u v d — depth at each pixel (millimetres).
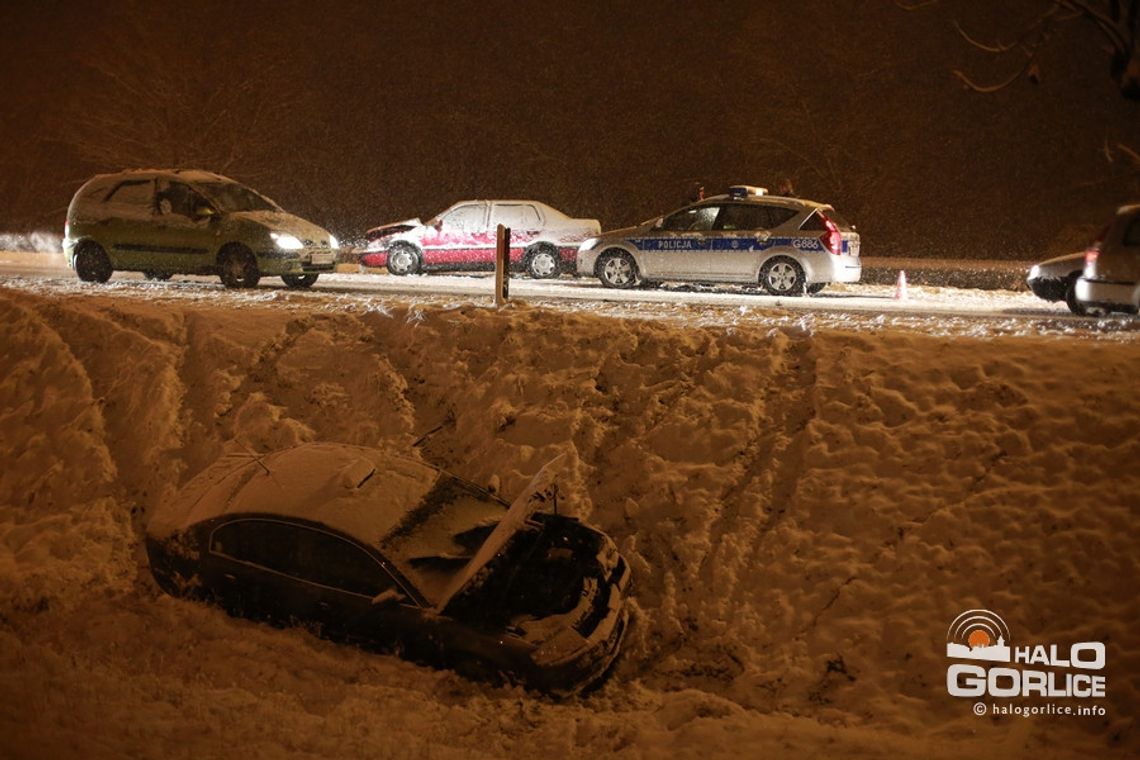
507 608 7797
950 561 8508
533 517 8492
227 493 8633
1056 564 8305
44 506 10523
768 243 17188
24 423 11305
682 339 10883
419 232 21578
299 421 11016
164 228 16297
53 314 12430
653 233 17938
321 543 7996
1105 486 8719
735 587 8836
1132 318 13414
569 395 10617
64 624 8508
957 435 9344
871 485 9188
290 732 6355
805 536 8992
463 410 10859
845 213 38594
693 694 7527
